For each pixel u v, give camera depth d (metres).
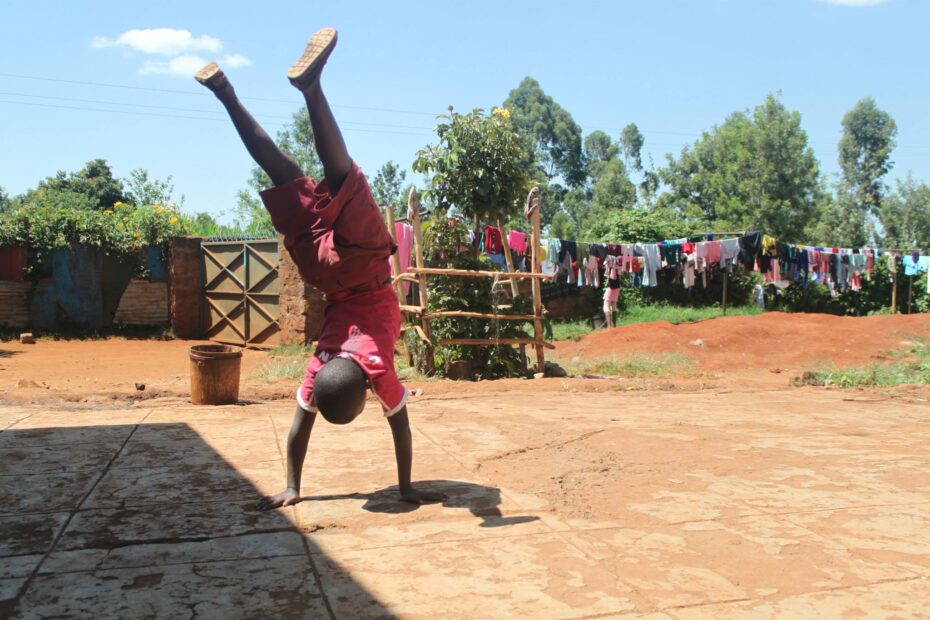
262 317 16.09
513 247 14.32
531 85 68.00
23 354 13.77
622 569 3.07
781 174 35.53
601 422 6.53
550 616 2.63
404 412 3.91
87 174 35.62
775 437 5.93
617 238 25.36
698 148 40.28
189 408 6.93
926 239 39.09
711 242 18.05
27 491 4.03
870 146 53.66
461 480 4.43
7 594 2.74
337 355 3.68
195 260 17.66
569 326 20.48
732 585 2.93
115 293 17.42
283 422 6.16
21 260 16.38
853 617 2.66
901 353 15.20
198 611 2.63
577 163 67.62
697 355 15.03
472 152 10.45
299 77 2.99
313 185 3.68
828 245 39.34
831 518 3.79
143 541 3.31
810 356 15.03
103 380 10.63
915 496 4.22
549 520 3.70
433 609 2.68
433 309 10.51
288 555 3.18
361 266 3.62
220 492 4.08
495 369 10.72
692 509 3.93
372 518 3.69
